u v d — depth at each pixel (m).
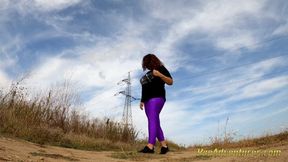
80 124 11.31
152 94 5.98
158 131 6.13
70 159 5.25
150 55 6.00
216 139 9.57
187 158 5.59
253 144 8.30
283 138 8.24
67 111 10.84
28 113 8.87
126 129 12.74
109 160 5.54
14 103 8.89
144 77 6.02
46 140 8.14
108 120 12.61
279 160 4.35
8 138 6.50
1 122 7.73
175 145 13.12
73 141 8.91
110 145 10.10
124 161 5.47
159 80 5.98
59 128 9.81
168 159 5.54
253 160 4.62
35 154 5.14
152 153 6.19
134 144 11.69
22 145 5.97
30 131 7.98
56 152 5.95
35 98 9.72
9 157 4.41
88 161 5.27
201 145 11.03
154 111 5.97
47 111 10.07
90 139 9.87
